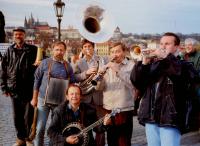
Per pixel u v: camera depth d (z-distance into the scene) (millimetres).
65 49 6602
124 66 5895
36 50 7520
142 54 4621
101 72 5855
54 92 6414
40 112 6605
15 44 7504
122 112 5844
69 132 5242
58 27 14805
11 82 7406
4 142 7801
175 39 4547
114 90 5902
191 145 7578
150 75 4605
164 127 4488
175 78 4484
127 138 5938
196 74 4625
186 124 4562
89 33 6164
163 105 4504
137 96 6051
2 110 11492
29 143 7367
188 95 4582
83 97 6219
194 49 8914
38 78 6609
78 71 6648
